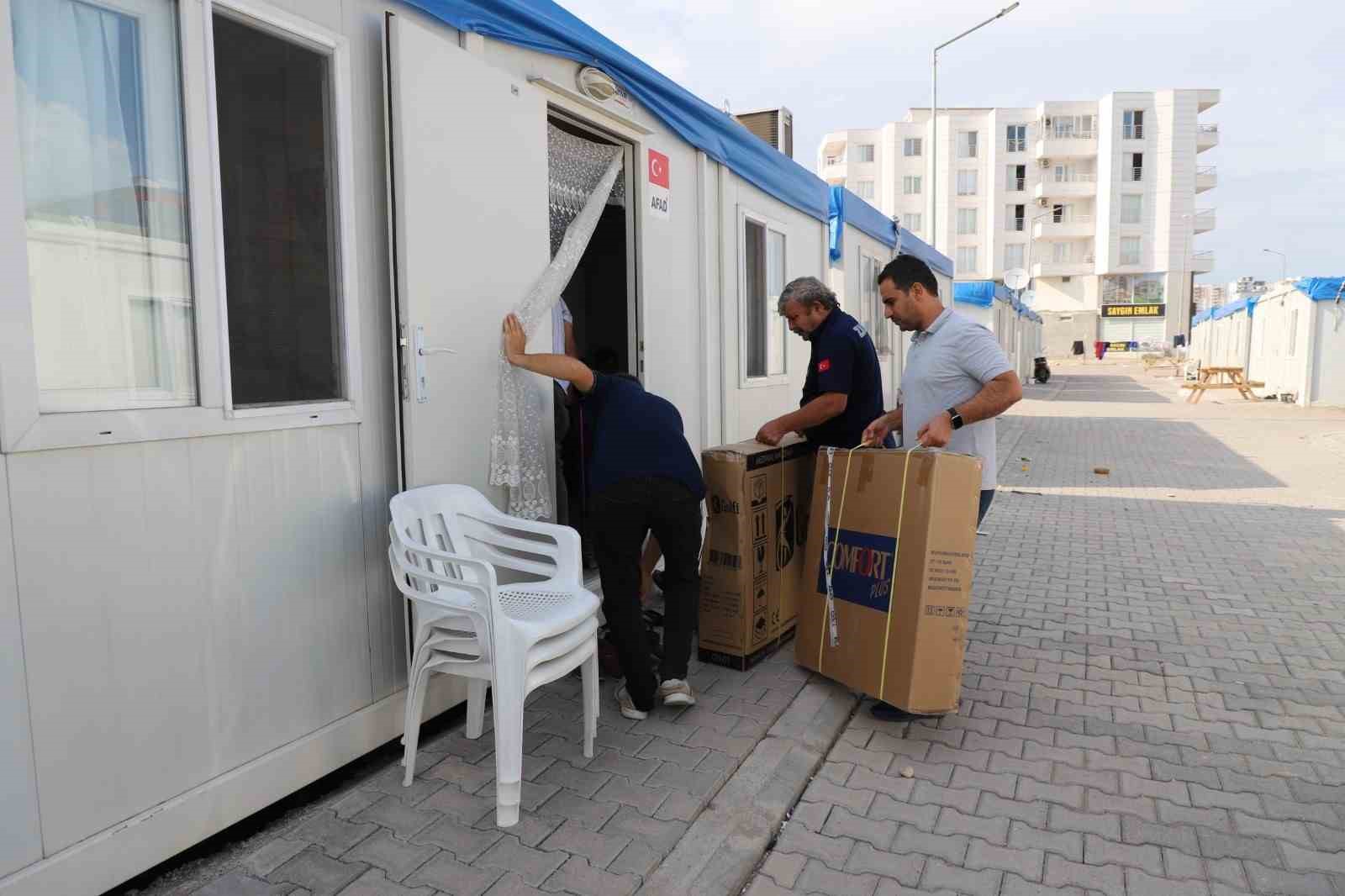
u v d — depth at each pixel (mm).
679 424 3535
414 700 2887
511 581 3545
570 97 4051
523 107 3670
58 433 2088
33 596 2061
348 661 2959
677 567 3486
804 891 2404
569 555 3105
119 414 2227
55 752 2113
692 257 5469
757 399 6484
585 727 3076
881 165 58625
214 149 2463
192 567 2428
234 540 2547
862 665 3451
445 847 2549
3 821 2016
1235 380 20844
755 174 6246
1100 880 2447
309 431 2797
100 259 2256
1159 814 2791
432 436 3168
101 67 2248
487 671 2691
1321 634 4496
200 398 2449
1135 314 55562
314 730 2836
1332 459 10930
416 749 2949
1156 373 34500
